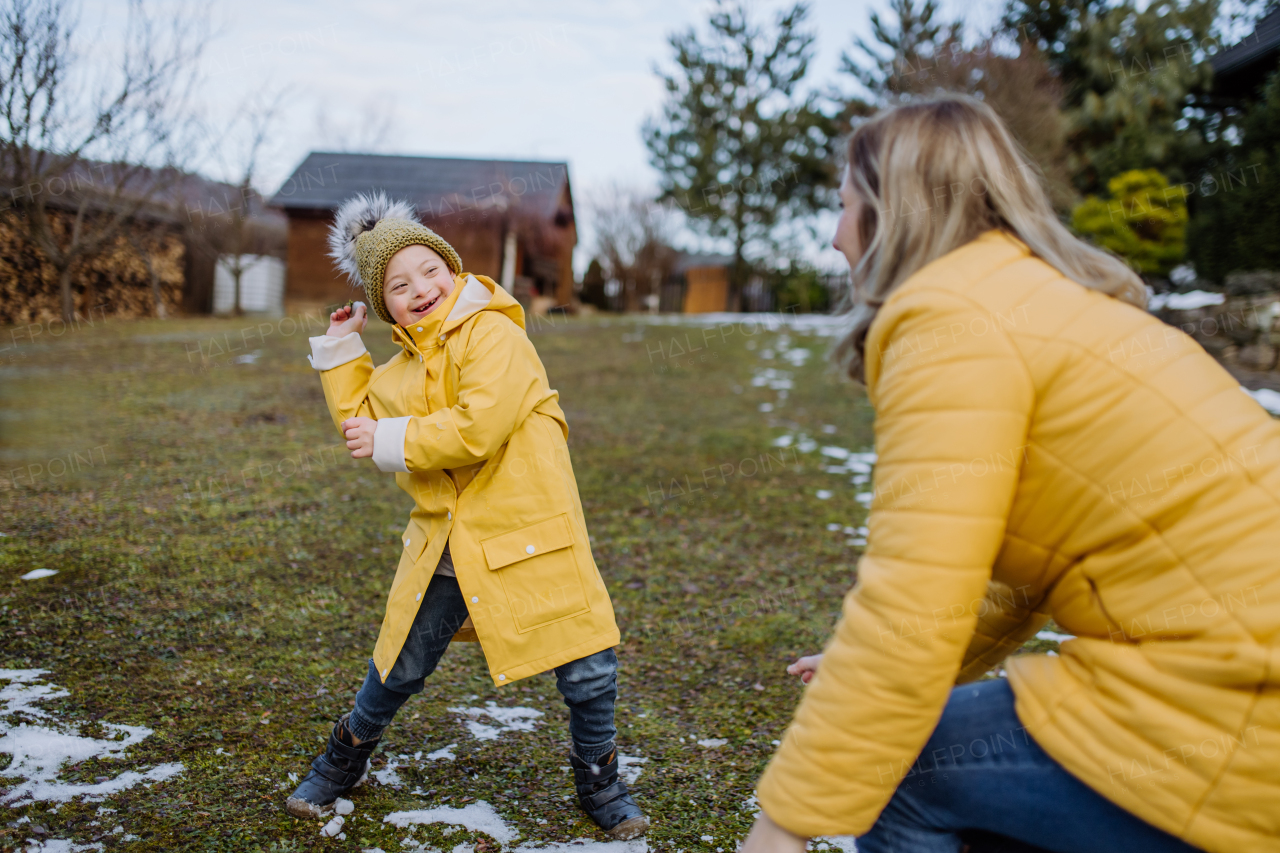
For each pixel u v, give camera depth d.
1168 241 12.45
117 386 8.31
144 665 2.94
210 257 18.47
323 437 6.86
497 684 1.98
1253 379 9.15
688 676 3.29
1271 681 0.98
